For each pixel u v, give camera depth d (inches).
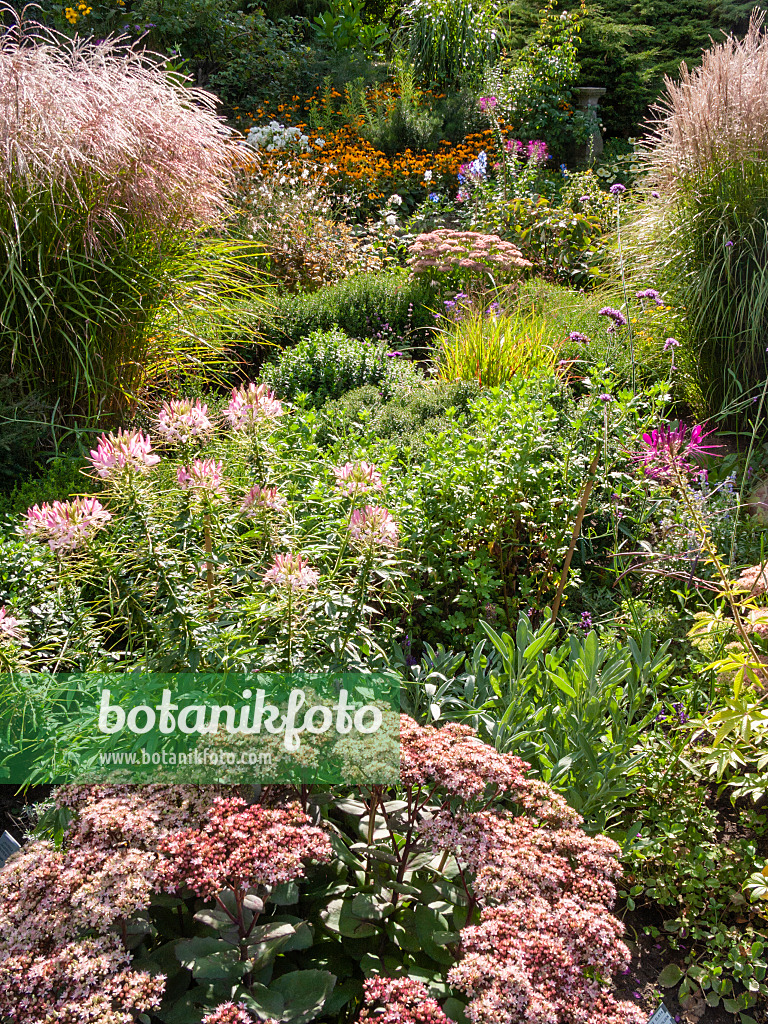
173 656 81.4
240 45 490.0
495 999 60.2
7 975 61.7
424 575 134.1
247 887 65.0
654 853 95.6
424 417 183.8
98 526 84.1
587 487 130.6
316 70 500.4
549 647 126.1
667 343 192.1
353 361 210.5
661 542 145.7
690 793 101.9
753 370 201.6
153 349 183.2
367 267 309.3
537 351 209.2
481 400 161.5
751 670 101.6
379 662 87.5
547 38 497.4
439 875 80.6
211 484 87.5
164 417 92.5
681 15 596.1
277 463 104.9
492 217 327.9
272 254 282.8
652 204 228.5
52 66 167.0
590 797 95.3
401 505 130.6
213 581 90.3
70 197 159.0
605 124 552.1
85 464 148.9
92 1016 59.0
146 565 84.1
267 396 99.2
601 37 558.9
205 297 189.6
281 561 81.1
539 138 474.0
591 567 153.1
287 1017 63.8
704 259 206.8
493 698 104.7
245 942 67.7
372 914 72.8
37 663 90.1
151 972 68.5
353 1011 72.6
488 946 65.1
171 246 180.7
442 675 104.8
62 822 79.1
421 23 502.0
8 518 124.4
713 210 206.4
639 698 107.6
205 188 181.6
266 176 319.6
